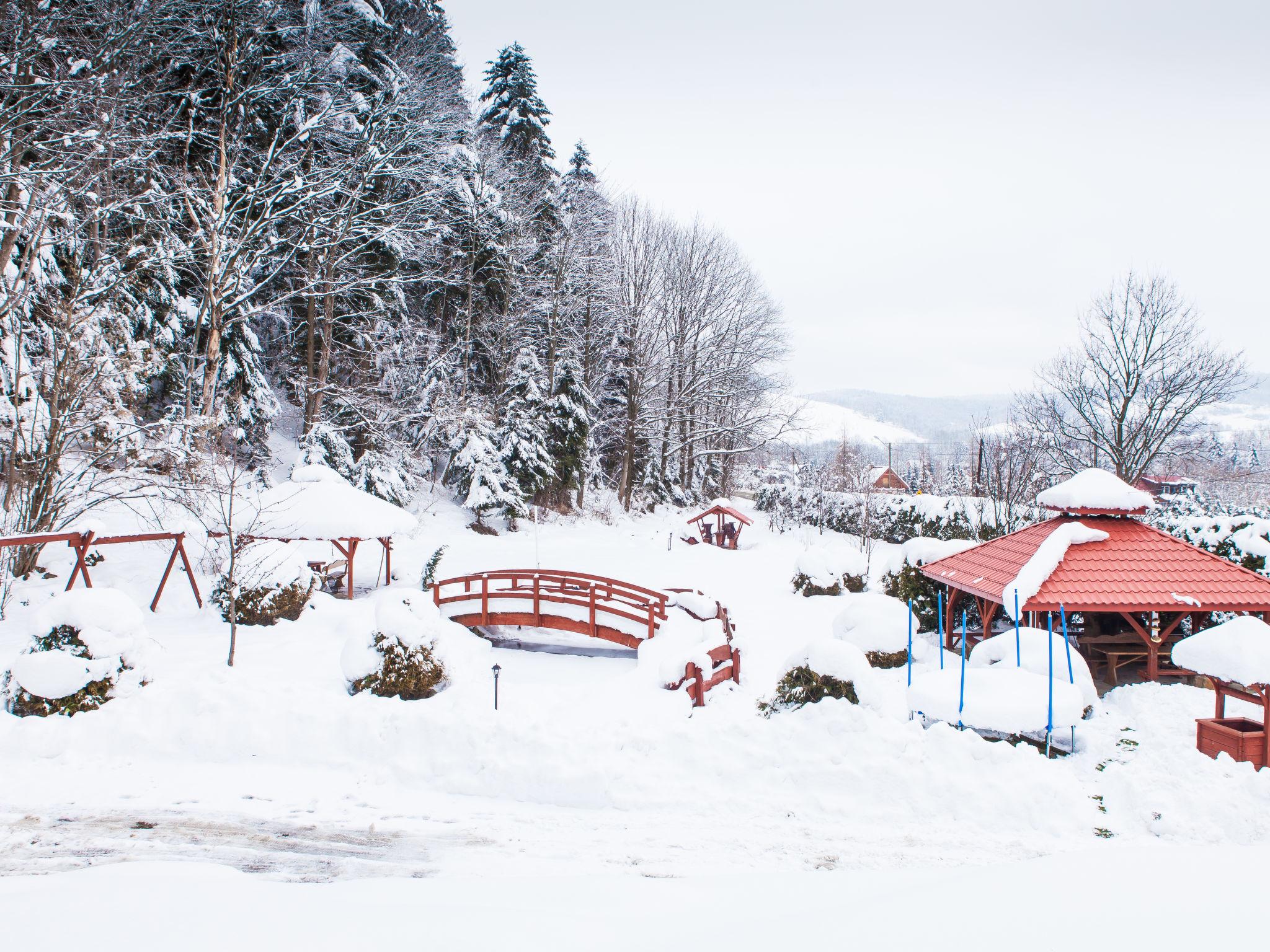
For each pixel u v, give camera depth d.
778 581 22.00
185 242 24.64
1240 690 8.37
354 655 10.26
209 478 16.34
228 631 13.31
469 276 34.25
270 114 25.42
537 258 38.84
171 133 21.61
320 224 24.16
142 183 21.89
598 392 41.88
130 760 8.66
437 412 29.80
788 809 7.57
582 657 14.87
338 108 25.03
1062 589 12.03
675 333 47.59
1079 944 3.71
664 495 46.91
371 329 28.97
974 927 3.97
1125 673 13.03
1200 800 7.24
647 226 46.81
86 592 9.88
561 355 38.19
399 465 29.45
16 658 9.41
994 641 11.18
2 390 16.23
